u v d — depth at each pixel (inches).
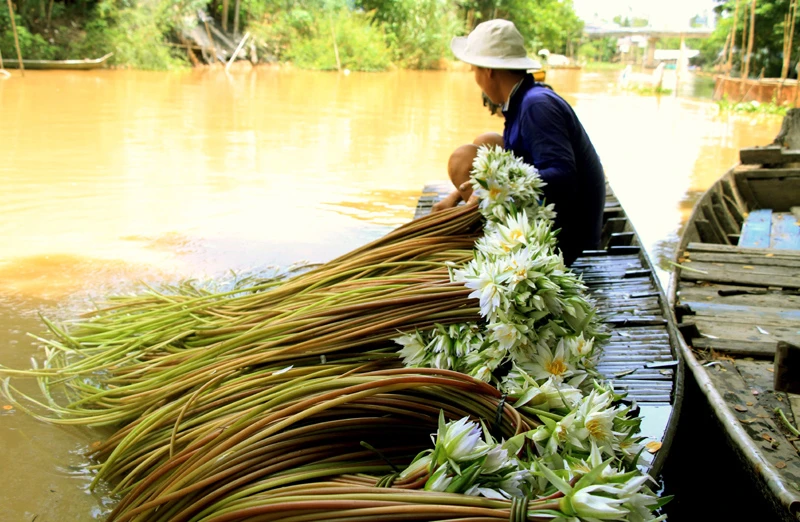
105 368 104.3
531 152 109.8
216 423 72.4
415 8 1177.4
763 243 186.5
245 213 224.1
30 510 81.6
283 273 167.8
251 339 89.0
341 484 59.8
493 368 75.5
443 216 106.5
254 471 63.8
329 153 338.3
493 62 111.3
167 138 356.8
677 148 401.1
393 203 245.8
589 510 49.4
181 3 869.2
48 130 359.9
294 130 404.8
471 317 81.5
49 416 102.0
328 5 1052.5
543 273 75.8
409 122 459.2
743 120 558.6
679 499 101.5
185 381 86.6
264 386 77.5
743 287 142.3
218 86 645.3
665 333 111.1
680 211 255.9
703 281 145.5
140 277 161.6
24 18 740.7
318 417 68.1
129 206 227.8
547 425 62.1
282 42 1027.3
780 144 263.3
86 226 203.3
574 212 114.3
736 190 233.8
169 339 104.8
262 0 1016.9
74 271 164.6
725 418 89.9
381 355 82.1
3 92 501.0
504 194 99.0
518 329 74.5
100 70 738.2
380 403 68.2
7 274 160.9
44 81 589.6
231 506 60.4
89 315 135.0
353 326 83.4
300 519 56.1
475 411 67.6
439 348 78.0
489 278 77.1
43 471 89.0
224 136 371.9
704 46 1483.8
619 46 2127.2
